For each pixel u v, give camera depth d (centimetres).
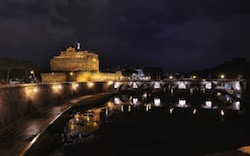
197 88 14650
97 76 14012
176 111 8212
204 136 5066
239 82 11769
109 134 5100
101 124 6009
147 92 14925
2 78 14975
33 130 4081
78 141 4481
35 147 3475
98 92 12269
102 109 8369
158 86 14675
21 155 2947
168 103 10325
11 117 4562
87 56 14538
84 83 10906
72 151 3959
